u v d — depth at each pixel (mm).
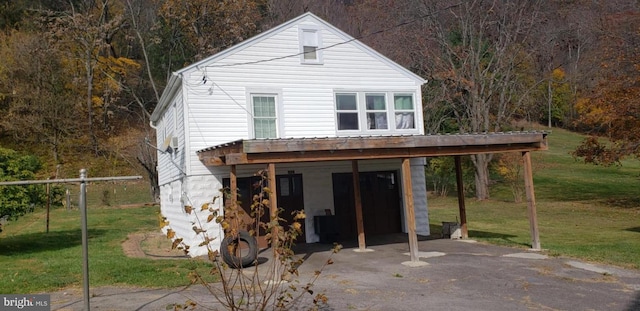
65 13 33969
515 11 29750
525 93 29906
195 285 8617
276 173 13883
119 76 36375
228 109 13031
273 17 36656
